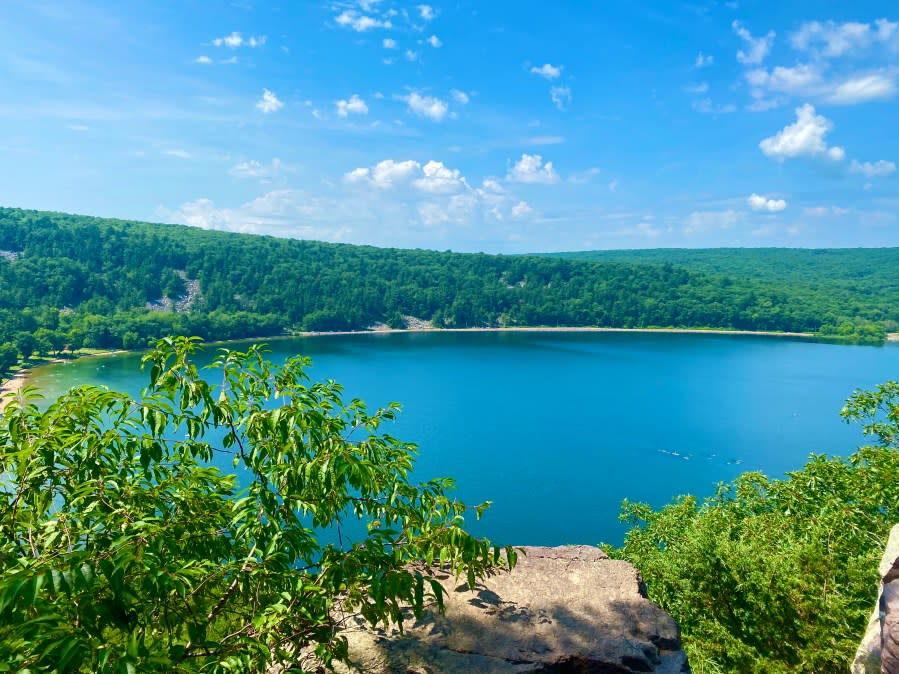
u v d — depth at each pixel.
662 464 73.88
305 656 5.62
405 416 97.38
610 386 126.06
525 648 5.71
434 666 5.45
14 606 3.10
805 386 127.44
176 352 5.16
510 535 53.16
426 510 5.71
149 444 4.84
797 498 15.27
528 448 80.19
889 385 16.67
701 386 126.69
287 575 4.47
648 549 18.61
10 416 4.54
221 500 5.09
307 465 4.68
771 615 9.92
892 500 12.92
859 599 9.66
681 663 5.84
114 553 3.27
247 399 5.65
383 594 4.39
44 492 4.61
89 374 124.94
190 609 4.33
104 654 3.07
